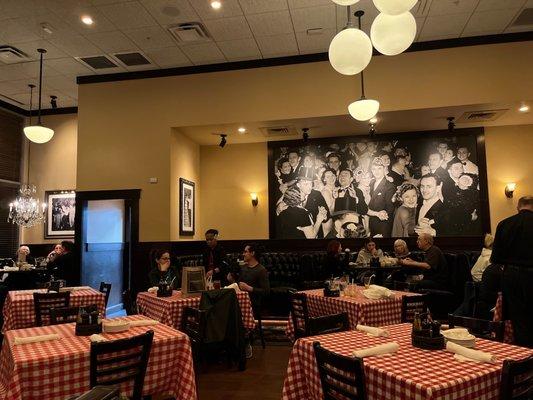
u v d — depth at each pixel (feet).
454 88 21.07
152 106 24.00
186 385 7.79
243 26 19.48
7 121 29.25
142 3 17.47
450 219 25.04
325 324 8.79
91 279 23.99
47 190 29.89
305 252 25.32
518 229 10.64
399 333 8.15
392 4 9.30
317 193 26.71
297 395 7.41
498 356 6.47
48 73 24.21
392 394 5.52
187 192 25.93
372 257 21.25
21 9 17.63
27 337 7.96
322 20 19.07
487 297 12.48
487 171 25.22
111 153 24.08
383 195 25.90
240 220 27.81
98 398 3.84
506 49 20.86
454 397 5.21
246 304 14.14
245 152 28.19
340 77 22.24
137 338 7.18
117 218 23.94
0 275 23.45
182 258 22.95
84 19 18.53
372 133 23.71
